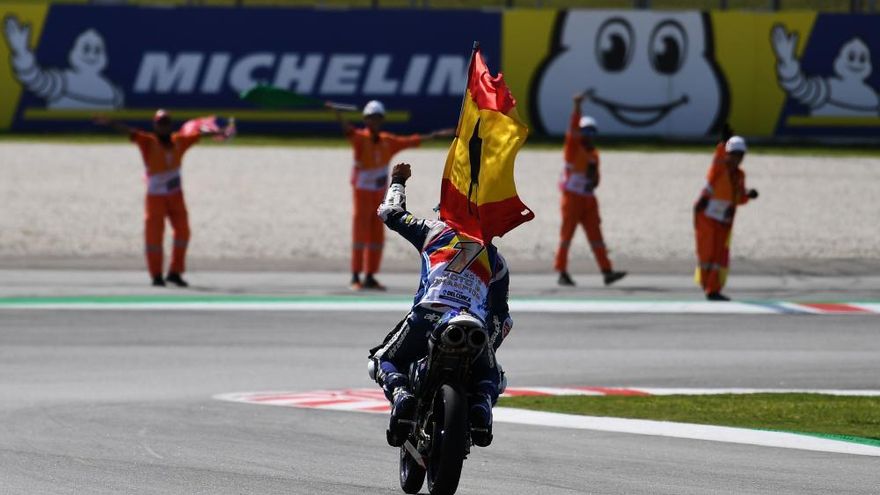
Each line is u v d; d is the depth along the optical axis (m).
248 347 45.09
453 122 121.75
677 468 27.77
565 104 122.69
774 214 85.12
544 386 39.28
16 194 88.12
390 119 121.94
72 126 121.88
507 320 24.95
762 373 41.75
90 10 120.94
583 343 46.75
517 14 122.19
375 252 58.62
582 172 60.22
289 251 70.81
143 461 28.03
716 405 35.91
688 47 122.75
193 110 121.44
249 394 37.25
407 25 121.56
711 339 47.78
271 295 56.72
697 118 123.06
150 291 57.44
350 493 25.20
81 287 58.28
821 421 33.47
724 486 26.06
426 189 91.06
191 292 57.34
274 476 26.66
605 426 32.66
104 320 49.88
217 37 121.25
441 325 22.78
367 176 58.34
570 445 30.27
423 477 24.61
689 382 40.12
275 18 121.38
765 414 34.47
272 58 121.62
